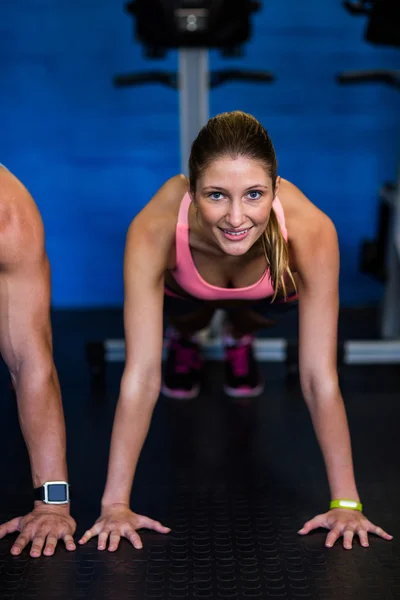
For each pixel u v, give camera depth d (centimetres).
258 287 180
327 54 371
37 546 163
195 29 274
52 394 168
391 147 379
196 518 185
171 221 166
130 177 382
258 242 164
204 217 147
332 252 167
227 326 265
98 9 365
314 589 153
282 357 306
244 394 270
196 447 229
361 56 371
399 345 303
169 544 170
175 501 195
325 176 382
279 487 203
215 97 376
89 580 156
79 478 208
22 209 156
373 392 273
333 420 171
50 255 387
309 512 188
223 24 278
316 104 375
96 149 378
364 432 239
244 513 188
